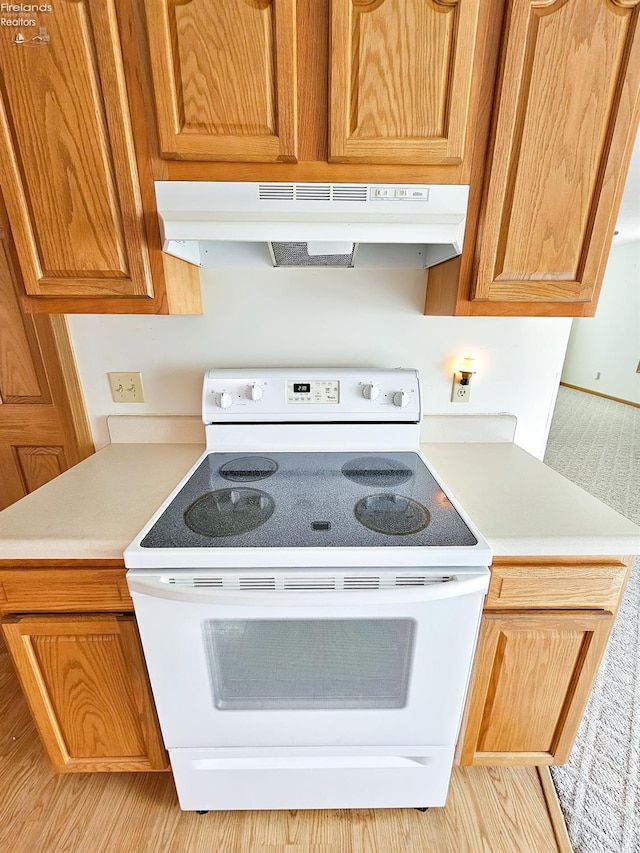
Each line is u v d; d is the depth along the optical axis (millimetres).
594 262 955
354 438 1295
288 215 887
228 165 872
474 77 832
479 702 1034
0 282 1328
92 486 1117
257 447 1298
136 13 784
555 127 864
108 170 875
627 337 6383
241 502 1010
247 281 1295
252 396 1244
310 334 1351
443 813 1152
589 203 918
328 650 917
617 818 1158
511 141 872
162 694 940
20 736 1344
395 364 1387
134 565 829
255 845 1078
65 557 890
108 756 1101
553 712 1057
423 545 840
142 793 1188
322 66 814
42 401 1462
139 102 837
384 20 786
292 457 1270
